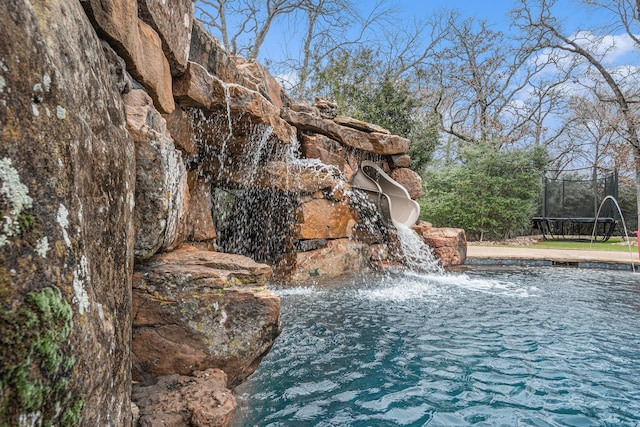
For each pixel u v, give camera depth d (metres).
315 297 6.29
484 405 2.89
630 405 2.89
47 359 1.00
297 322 4.95
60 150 1.16
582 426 2.61
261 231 8.35
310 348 4.04
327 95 15.87
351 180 9.36
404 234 9.55
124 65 2.34
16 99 1.00
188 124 4.57
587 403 2.92
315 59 19.77
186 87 3.97
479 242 15.30
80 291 1.19
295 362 3.68
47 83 1.13
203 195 5.86
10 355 0.90
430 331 4.62
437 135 15.73
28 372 0.94
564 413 2.78
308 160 8.02
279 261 7.95
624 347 4.10
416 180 10.66
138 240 2.48
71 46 1.36
